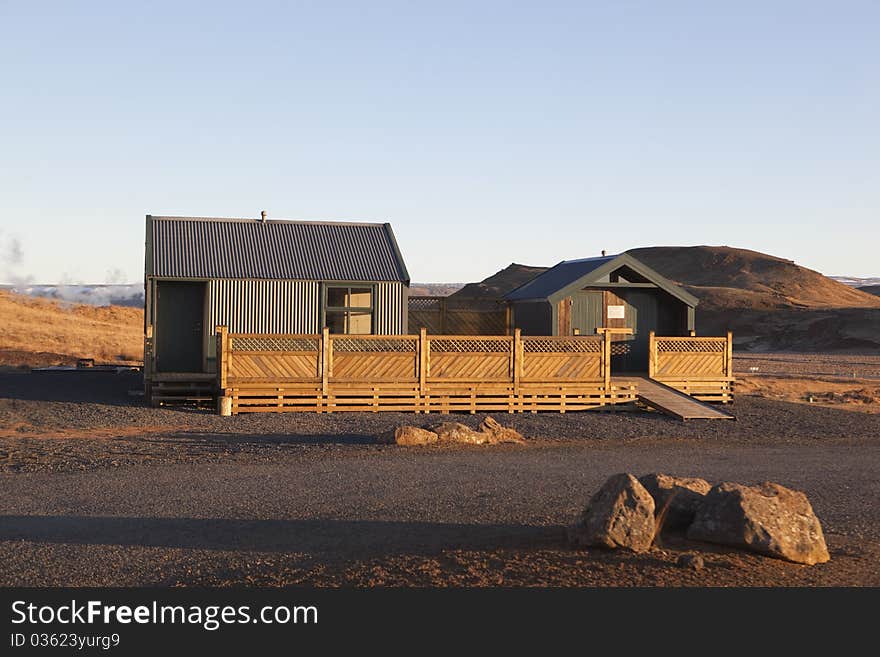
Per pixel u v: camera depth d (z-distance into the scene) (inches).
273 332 1032.2
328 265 1067.9
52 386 1072.2
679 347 1058.1
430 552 366.9
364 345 946.7
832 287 6860.2
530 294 1174.3
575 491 528.7
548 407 977.5
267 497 499.8
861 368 2374.5
